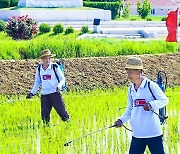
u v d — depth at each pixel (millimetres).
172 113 29125
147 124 17969
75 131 25047
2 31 91688
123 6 133125
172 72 44688
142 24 106688
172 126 25453
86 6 123125
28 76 42188
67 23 107188
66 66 44000
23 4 115250
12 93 39594
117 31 94250
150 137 17969
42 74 27234
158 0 141500
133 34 93938
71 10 110562
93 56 50562
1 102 33938
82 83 41812
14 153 21781
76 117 28391
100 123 26844
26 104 32156
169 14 53094
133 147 18203
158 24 106875
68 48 50219
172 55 47625
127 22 106750
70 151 22094
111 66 44688
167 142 23297
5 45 48656
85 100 33031
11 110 30172
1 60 44406
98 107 30625
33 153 21922
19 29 85125
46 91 27297
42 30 91938
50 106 27547
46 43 49812
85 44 50594
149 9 124375
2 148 22547
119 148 22625
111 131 24625
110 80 42656
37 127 26578
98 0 130250
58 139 23547
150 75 44281
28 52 49250
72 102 32438
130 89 18281
